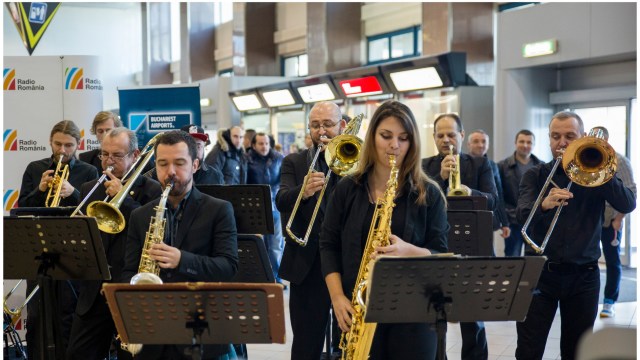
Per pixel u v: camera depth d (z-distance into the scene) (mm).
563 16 8117
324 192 3988
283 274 4082
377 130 3043
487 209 4844
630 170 5691
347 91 11336
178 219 3246
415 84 9852
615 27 7562
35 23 8406
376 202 3055
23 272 3623
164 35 23781
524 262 2664
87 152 5844
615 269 6426
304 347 4062
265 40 17531
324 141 4008
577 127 3996
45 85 6582
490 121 9516
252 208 4090
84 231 3445
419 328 2965
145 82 24062
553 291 4012
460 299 2729
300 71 17031
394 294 2674
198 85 7699
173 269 3207
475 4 10500
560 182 4070
